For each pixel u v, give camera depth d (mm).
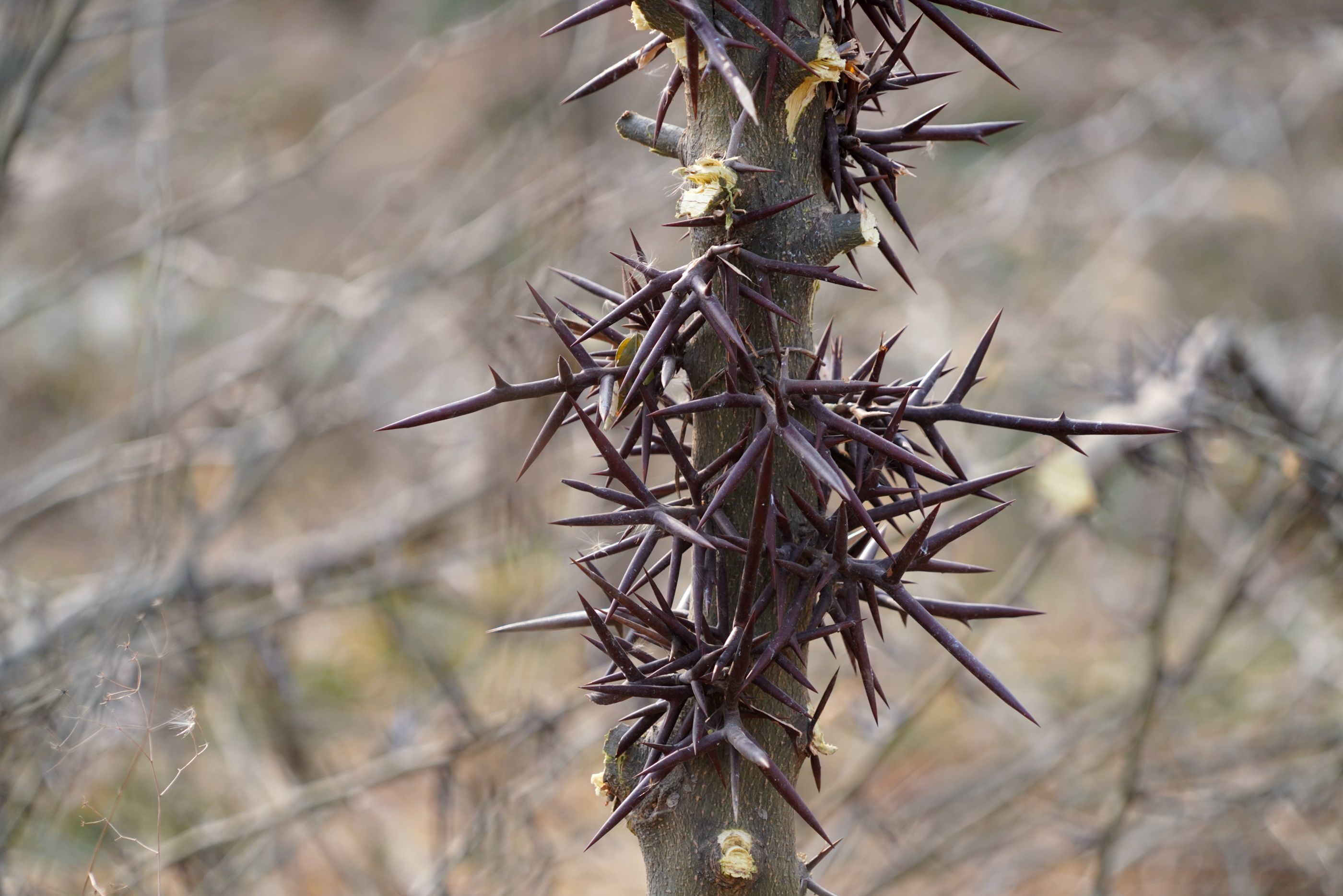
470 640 5234
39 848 2881
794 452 1022
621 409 1044
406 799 4523
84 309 7238
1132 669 4809
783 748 1125
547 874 3361
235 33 8289
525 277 3996
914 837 4016
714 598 1120
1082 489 3035
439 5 8969
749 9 1057
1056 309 5438
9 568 5090
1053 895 4133
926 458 1227
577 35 4637
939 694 3570
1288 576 4070
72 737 2787
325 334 4973
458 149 7102
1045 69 7297
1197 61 5719
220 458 4516
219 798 4027
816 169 1112
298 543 4539
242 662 4371
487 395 1048
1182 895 4000
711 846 1100
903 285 5047
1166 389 2986
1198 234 7965
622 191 4266
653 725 1149
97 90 5734
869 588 1055
